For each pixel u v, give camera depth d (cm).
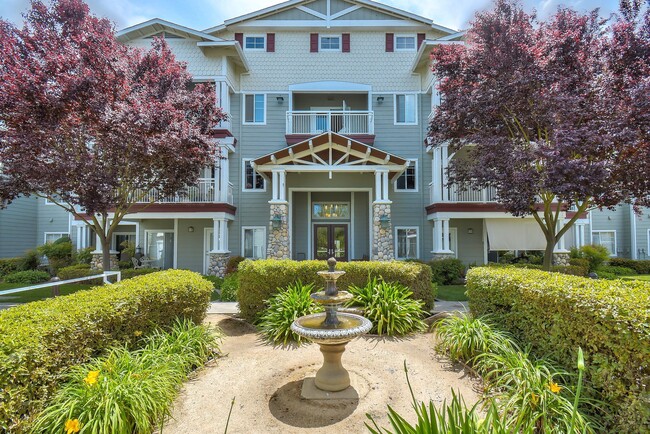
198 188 1369
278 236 1203
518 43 717
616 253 1756
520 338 416
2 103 669
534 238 1364
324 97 1584
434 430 200
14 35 760
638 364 251
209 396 365
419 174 1495
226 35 1538
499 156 739
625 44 682
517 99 719
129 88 794
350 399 358
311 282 637
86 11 833
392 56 1525
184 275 591
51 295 1022
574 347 319
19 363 250
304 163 1222
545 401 276
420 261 1310
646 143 636
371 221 1452
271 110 1512
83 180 750
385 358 457
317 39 1528
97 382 283
